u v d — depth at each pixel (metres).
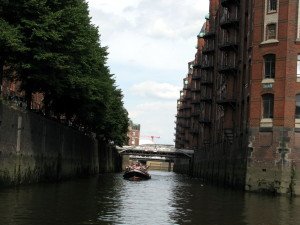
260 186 45.22
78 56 44.84
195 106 113.56
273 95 45.41
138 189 46.88
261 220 25.20
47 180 47.62
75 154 63.12
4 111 34.16
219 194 42.41
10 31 33.97
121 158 139.12
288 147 44.19
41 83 44.50
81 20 42.44
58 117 61.03
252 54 47.22
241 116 54.81
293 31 44.69
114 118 85.56
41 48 37.09
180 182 68.12
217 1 94.19
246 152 47.19
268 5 46.47
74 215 23.39
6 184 35.19
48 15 36.41
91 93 52.38
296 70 44.59
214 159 73.44
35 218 21.58
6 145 34.91
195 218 25.02
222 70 63.75
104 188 44.94
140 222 22.59
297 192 43.34
